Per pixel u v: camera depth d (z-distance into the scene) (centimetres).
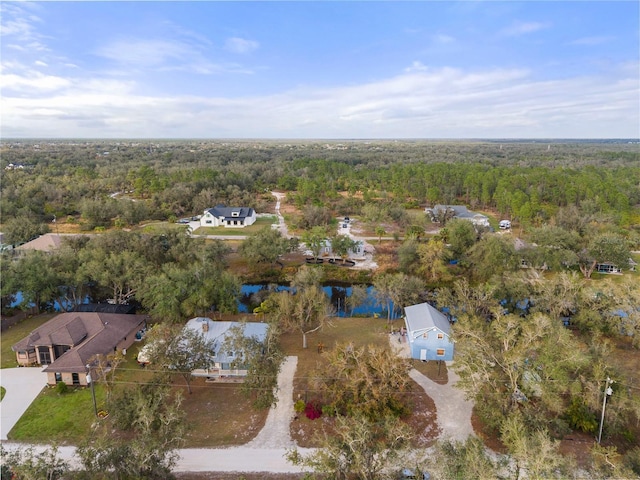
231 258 6212
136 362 3362
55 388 3005
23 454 2295
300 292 4225
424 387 3080
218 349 3166
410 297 4219
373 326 4116
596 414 2595
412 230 7019
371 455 1933
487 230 6431
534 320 2867
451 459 1848
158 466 1952
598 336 3372
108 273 4219
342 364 2697
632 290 3741
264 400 2673
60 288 4250
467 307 3891
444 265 5394
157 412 2397
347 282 5531
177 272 4016
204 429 2631
